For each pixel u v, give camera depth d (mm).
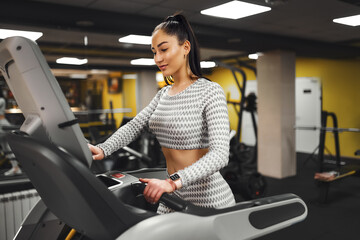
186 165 1037
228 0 3291
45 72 735
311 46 5523
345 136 7164
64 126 748
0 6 2842
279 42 5070
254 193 3734
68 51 6148
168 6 3480
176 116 1020
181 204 875
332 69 7246
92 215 734
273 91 5441
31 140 713
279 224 949
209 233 807
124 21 3666
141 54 7582
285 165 5426
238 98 8758
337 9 3727
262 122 5629
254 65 8273
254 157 6027
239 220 866
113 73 11508
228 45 5078
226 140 943
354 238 2859
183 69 1051
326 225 3189
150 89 10477
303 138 7867
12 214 2287
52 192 803
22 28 4066
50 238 1141
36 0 3084
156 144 4758
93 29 3867
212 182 1063
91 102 11383
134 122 1174
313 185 4855
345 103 7086
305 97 7746
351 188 4625
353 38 5641
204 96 991
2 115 4043
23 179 2518
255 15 3930
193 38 1039
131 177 1232
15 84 790
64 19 3279
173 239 763
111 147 1103
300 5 3533
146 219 777
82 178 702
